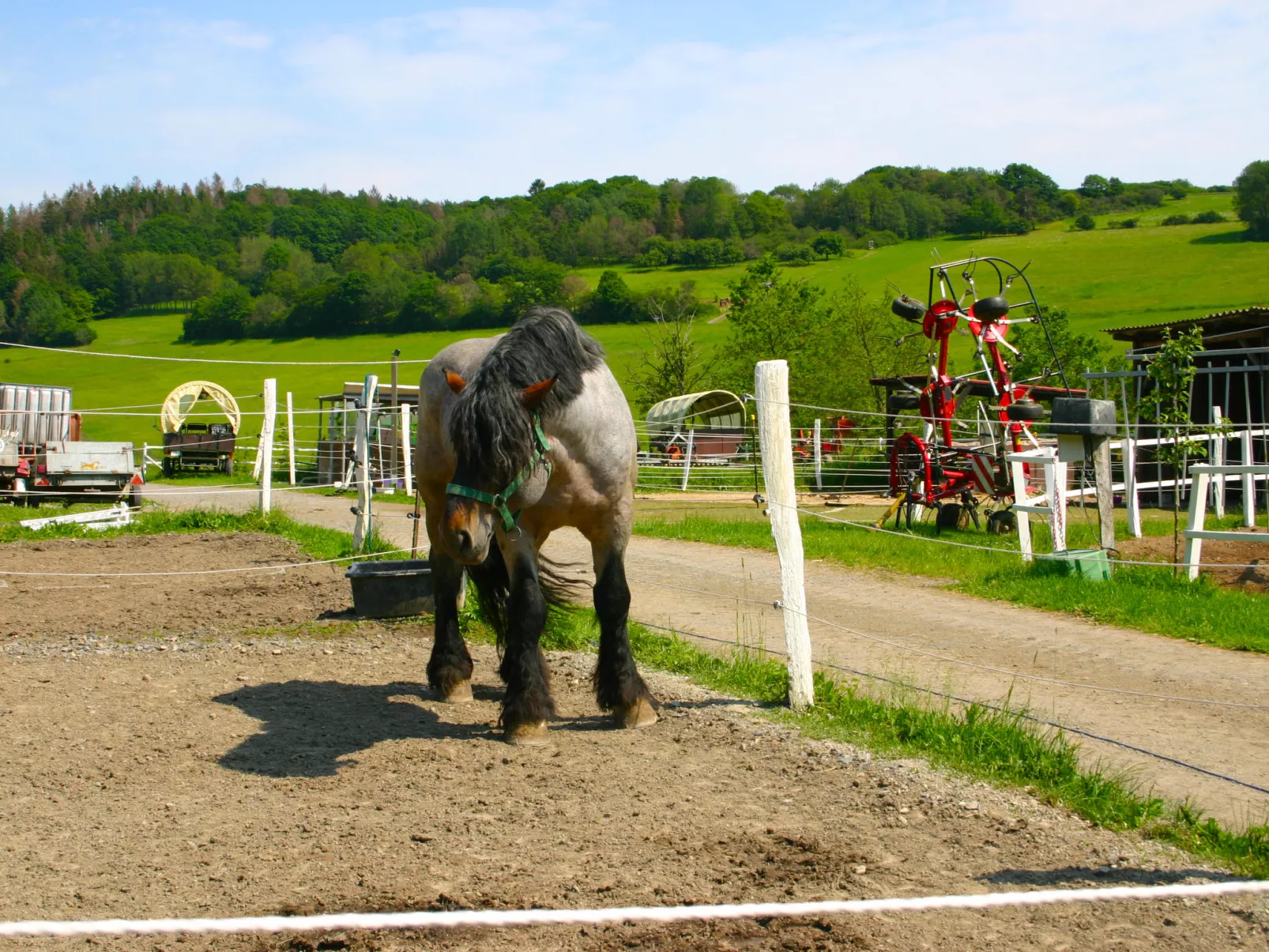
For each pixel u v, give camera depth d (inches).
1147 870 150.3
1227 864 152.3
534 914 91.7
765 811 173.5
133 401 2427.4
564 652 296.5
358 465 464.1
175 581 410.9
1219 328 791.1
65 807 174.1
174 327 3722.9
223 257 4746.6
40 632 314.7
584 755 203.6
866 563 468.4
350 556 443.5
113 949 127.2
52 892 141.3
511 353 199.0
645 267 4160.9
